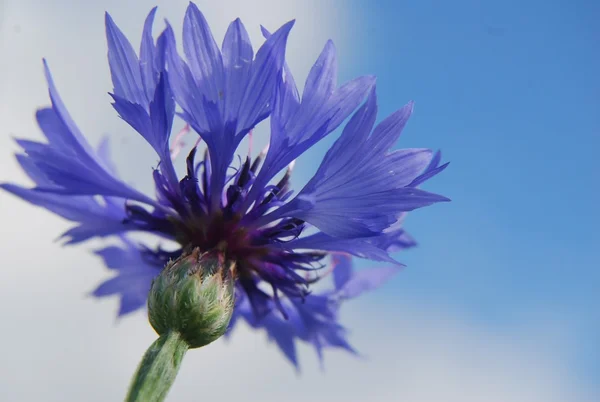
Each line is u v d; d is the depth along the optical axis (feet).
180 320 0.45
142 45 0.45
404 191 0.45
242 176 0.47
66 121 0.46
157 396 0.44
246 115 0.45
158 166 0.47
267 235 0.47
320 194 0.45
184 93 0.45
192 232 0.47
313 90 0.45
